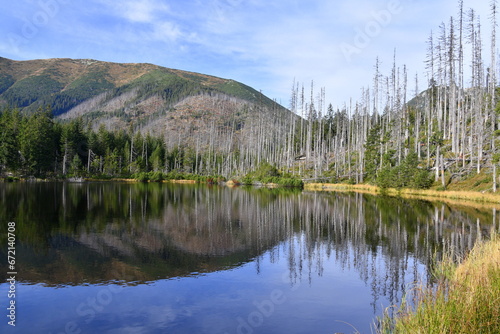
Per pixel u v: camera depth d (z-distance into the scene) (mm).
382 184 60312
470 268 11055
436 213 34062
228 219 32000
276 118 139500
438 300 8312
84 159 114500
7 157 81250
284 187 82188
